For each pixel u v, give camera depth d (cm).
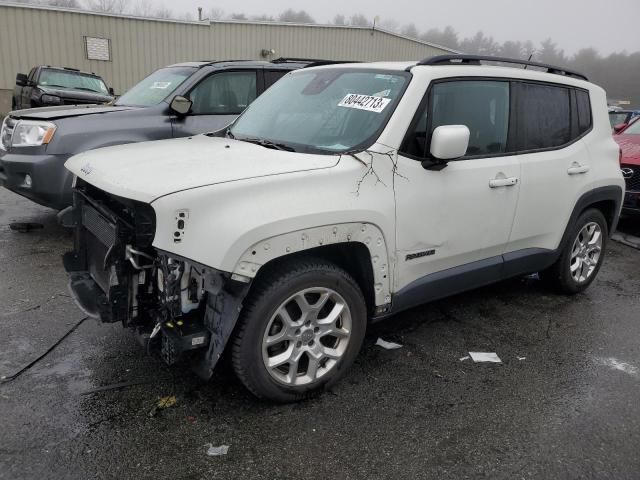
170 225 255
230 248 254
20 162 562
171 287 274
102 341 367
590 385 347
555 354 388
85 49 1973
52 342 363
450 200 352
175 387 317
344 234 297
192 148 349
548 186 424
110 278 281
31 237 601
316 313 304
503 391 334
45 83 1384
